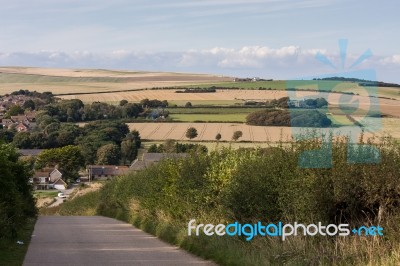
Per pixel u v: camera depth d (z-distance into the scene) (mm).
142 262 14547
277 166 13836
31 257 15516
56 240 20484
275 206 13773
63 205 65625
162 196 23750
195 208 18859
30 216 33719
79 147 90500
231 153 17844
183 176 20219
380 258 10641
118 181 42250
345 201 12141
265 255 12703
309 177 12438
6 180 21203
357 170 11977
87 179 88750
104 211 46031
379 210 11703
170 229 20547
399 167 11453
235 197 14867
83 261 14773
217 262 14180
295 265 11578
